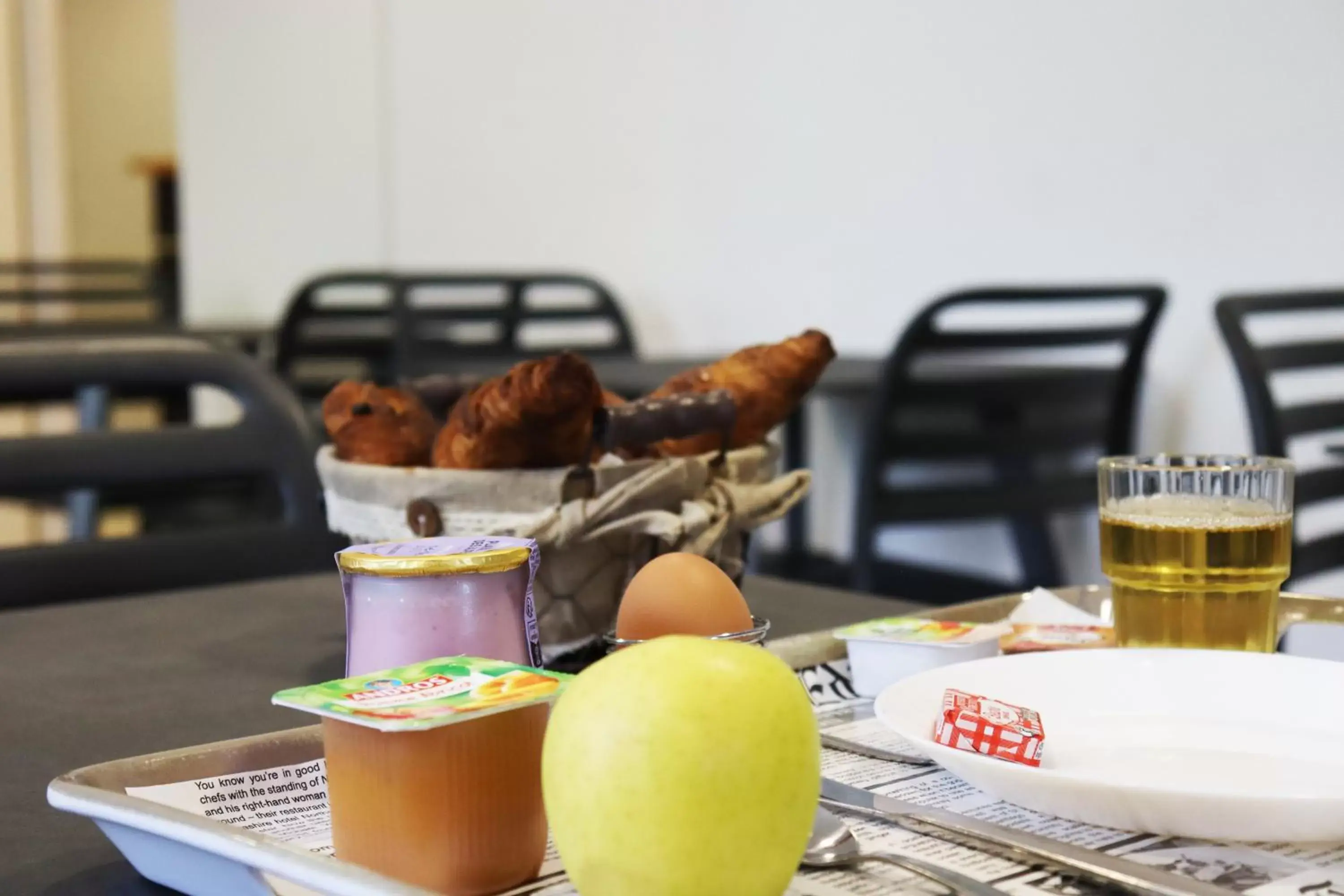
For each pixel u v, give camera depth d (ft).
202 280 16.25
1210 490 2.48
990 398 6.83
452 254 12.94
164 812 1.48
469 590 1.82
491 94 12.28
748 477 2.62
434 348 10.55
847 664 2.51
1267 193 7.07
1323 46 6.77
